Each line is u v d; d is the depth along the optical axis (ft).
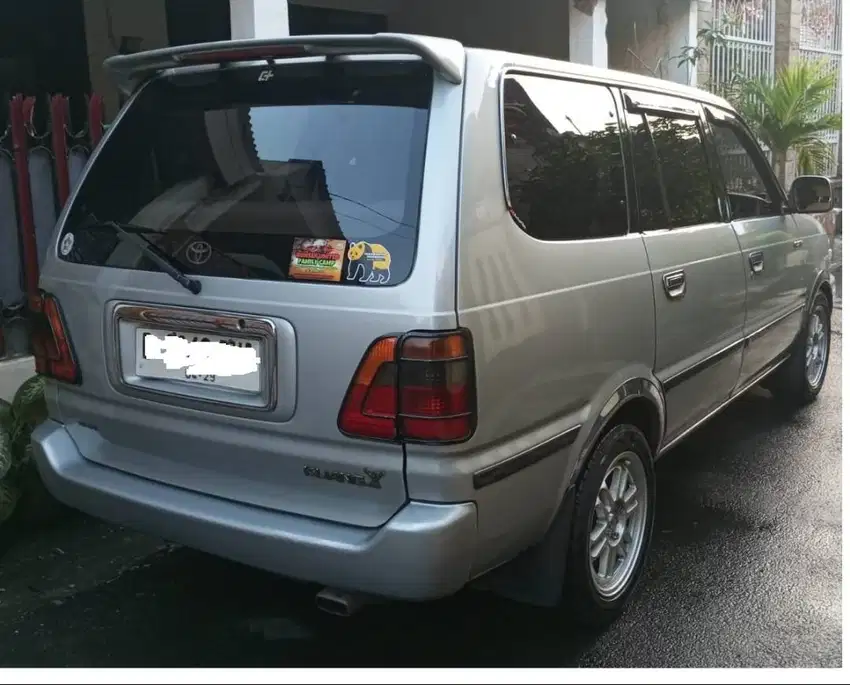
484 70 8.43
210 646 9.97
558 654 9.86
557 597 9.53
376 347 7.68
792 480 14.75
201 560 11.95
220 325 8.43
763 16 39.34
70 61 25.46
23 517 12.51
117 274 9.20
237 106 9.25
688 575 11.62
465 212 7.88
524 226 8.63
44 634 10.18
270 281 8.21
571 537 9.43
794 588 11.31
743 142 14.92
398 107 8.28
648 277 10.53
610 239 10.05
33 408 12.51
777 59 40.37
